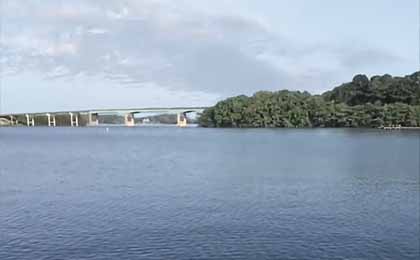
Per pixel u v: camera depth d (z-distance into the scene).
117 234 36.12
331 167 79.12
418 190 55.72
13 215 41.44
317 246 34.03
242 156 99.88
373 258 31.94
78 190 54.03
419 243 34.78
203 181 61.94
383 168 77.69
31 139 177.88
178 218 40.78
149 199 48.66
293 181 62.53
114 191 53.47
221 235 36.09
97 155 103.50
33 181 61.22
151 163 85.44
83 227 37.88
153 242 34.41
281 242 34.66
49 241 34.50
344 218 41.47
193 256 31.89
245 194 52.03
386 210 44.66
